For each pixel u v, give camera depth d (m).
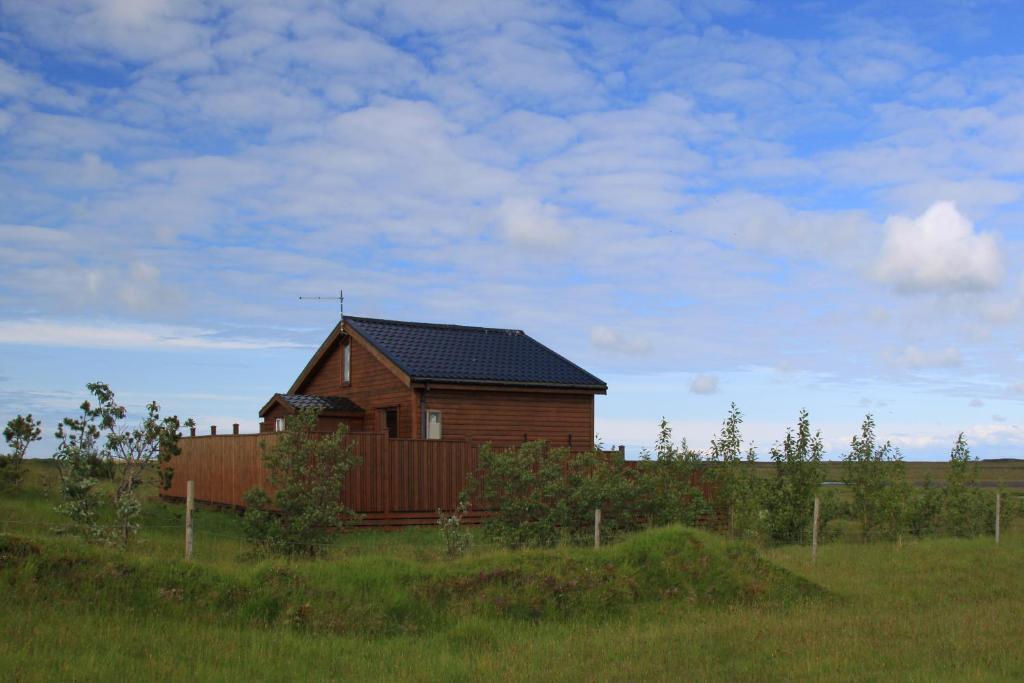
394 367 28.34
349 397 31.59
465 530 18.33
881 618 13.48
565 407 30.55
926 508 26.27
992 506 26.64
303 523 16.33
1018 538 24.38
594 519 19.11
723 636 12.05
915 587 16.61
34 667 9.02
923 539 24.66
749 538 23.00
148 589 11.96
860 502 25.12
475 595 13.40
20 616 10.66
